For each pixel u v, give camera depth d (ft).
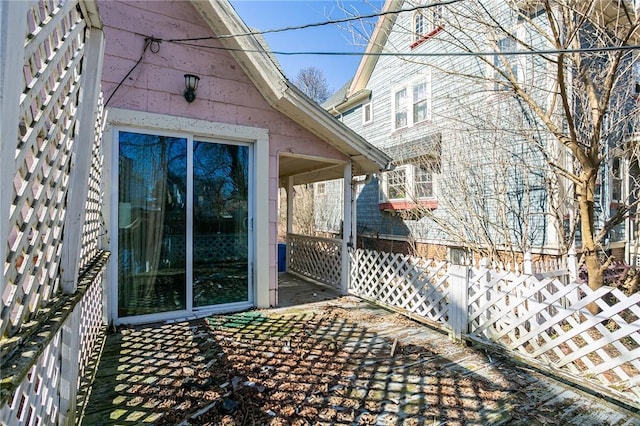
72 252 6.35
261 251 15.75
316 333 12.46
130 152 13.06
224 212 15.16
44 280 5.13
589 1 13.15
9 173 3.11
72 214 6.39
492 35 14.78
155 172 13.56
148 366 9.51
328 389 8.45
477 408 7.75
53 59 4.45
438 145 25.79
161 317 13.60
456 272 12.04
